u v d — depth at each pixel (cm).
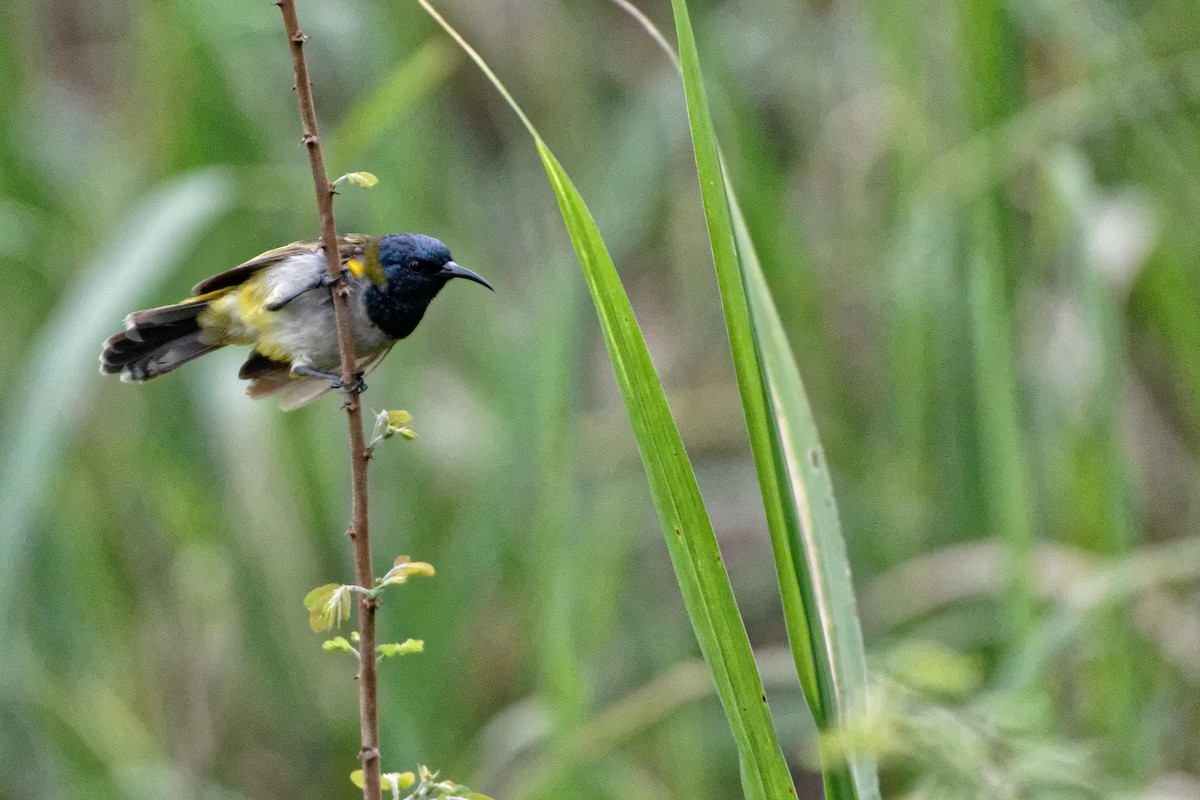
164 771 1110
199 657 1161
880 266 1169
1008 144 971
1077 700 1012
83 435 1170
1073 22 1018
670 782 1130
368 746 489
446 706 1084
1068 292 1024
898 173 1097
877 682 580
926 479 1075
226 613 1138
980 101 976
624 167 1221
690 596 487
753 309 549
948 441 1060
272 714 1163
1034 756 615
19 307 1160
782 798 487
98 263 970
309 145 532
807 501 529
